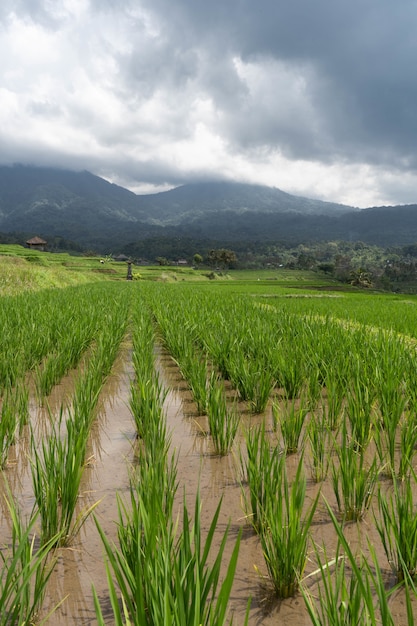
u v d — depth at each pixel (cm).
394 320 1418
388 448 445
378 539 316
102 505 366
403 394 605
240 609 251
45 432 528
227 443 472
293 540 262
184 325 1101
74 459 336
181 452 480
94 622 243
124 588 207
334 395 535
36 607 247
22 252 9225
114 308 1557
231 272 15612
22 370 687
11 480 409
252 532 327
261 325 1069
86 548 306
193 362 709
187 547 217
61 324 1023
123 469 437
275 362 716
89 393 535
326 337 885
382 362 667
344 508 354
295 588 265
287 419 486
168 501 297
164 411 625
